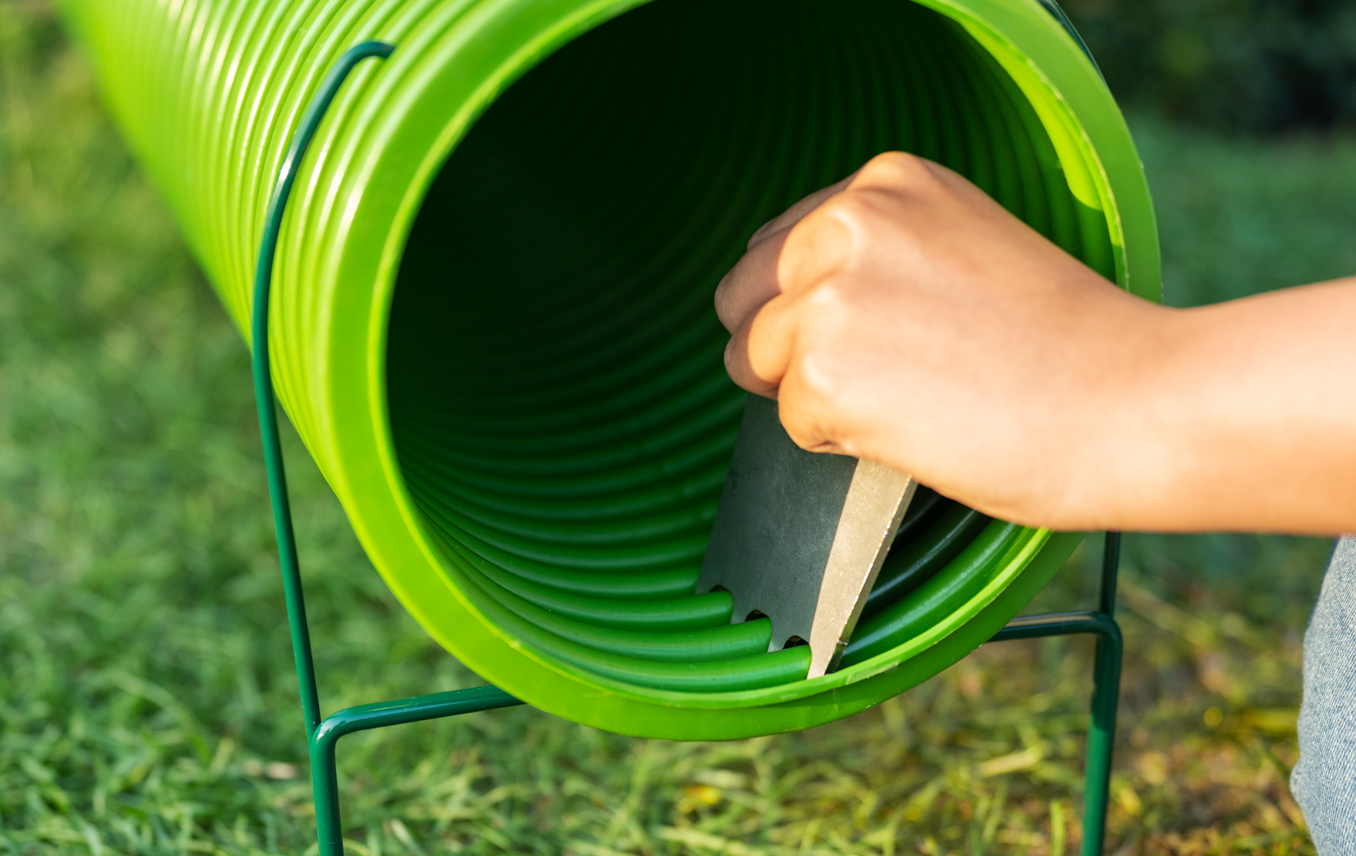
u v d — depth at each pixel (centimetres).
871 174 69
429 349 143
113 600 190
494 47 63
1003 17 69
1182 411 55
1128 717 162
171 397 260
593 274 146
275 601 193
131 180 368
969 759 153
